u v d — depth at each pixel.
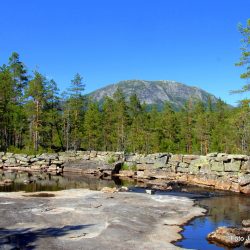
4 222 17.70
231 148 73.94
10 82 71.50
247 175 34.41
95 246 14.70
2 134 73.94
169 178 43.47
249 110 44.22
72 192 29.48
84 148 84.38
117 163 49.38
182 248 15.33
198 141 85.31
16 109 70.00
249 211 24.56
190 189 35.28
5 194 27.30
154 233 17.67
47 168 53.56
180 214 22.64
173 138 88.50
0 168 55.56
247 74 37.94
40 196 26.92
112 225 18.12
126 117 84.38
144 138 78.31
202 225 20.22
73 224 18.02
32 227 17.11
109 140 84.69
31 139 71.31
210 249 15.90
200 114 88.56
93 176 47.81
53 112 68.81
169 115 90.56
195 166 41.38
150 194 30.44
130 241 15.80
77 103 79.12
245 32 37.47
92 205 22.98
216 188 36.38
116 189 31.94
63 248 14.23
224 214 23.44
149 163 47.25
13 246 13.76
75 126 78.31
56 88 71.25
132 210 22.31
